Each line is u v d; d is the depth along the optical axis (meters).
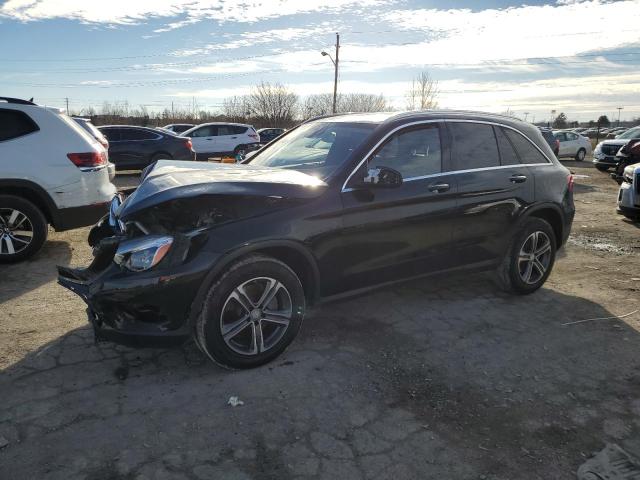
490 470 2.47
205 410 2.88
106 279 3.05
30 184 5.52
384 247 3.80
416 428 2.77
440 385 3.22
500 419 2.88
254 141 20.59
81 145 5.88
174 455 2.50
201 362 3.43
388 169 3.48
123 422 2.75
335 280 3.61
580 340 3.91
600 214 9.64
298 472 2.41
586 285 5.27
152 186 3.31
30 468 2.39
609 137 43.31
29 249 5.64
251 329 3.29
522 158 4.76
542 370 3.44
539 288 5.04
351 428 2.76
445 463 2.50
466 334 3.97
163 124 55.25
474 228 4.30
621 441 2.71
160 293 2.97
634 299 4.84
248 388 3.11
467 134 4.39
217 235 3.09
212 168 3.91
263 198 3.27
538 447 2.65
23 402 2.92
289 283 3.35
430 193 3.97
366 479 2.38
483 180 4.32
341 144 3.93
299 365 3.41
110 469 2.39
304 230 3.35
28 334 3.80
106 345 3.64
